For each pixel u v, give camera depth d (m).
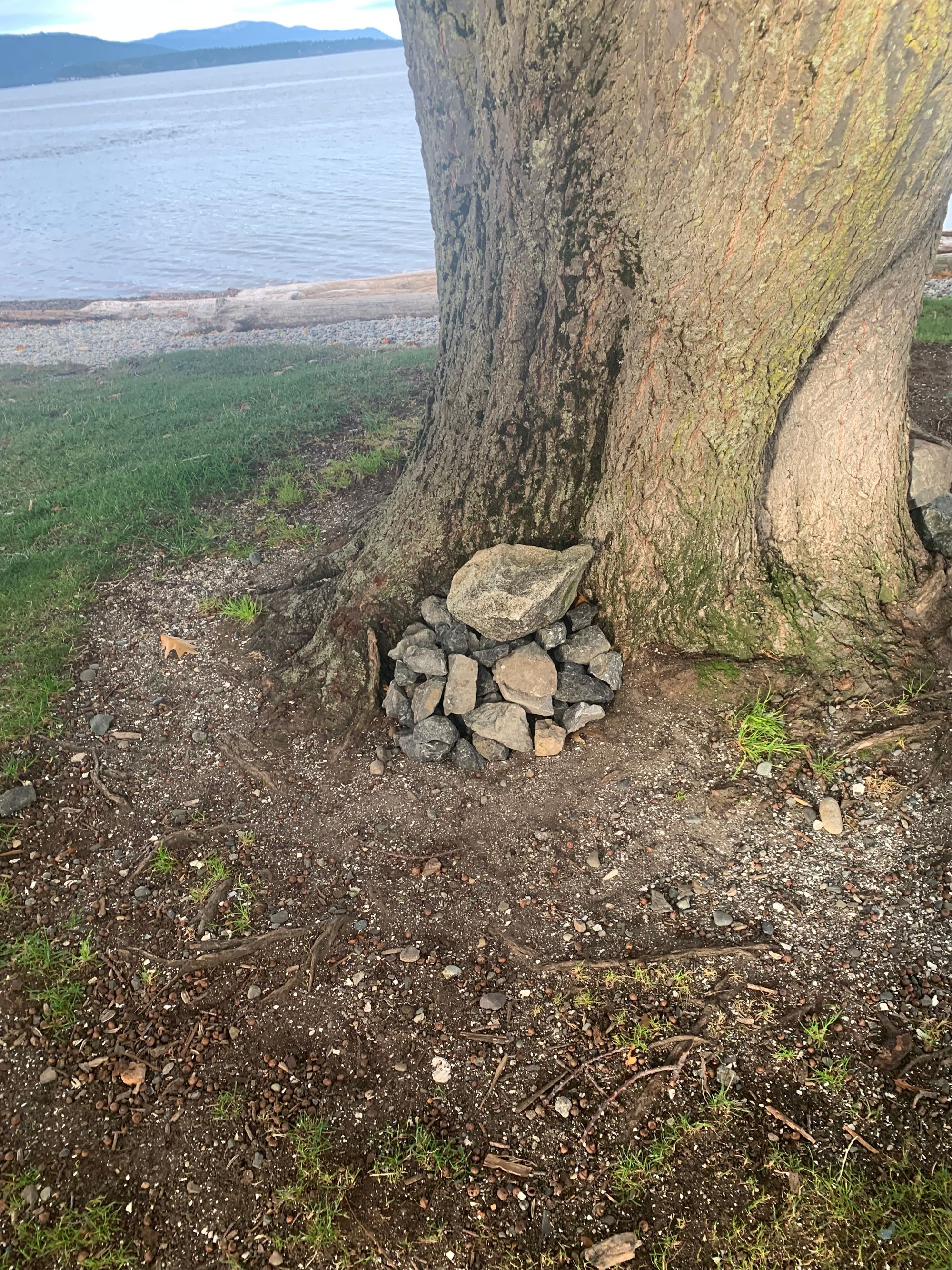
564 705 3.80
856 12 2.39
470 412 4.20
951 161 2.89
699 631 3.88
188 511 6.20
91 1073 2.64
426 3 3.55
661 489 3.75
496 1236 2.17
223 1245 2.21
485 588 3.70
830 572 3.91
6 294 20.88
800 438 3.77
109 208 32.38
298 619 4.59
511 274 3.78
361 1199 2.27
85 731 4.11
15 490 6.97
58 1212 2.31
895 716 3.53
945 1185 2.12
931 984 2.63
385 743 3.91
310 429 7.61
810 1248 2.08
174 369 11.67
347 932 3.04
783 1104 2.37
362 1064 2.61
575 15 3.00
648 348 3.47
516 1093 2.49
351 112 78.25
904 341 3.63
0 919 3.18
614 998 2.72
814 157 2.71
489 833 3.38
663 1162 2.28
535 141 3.38
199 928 3.09
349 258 22.41
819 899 2.96
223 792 3.71
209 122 81.81
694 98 2.78
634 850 3.23
